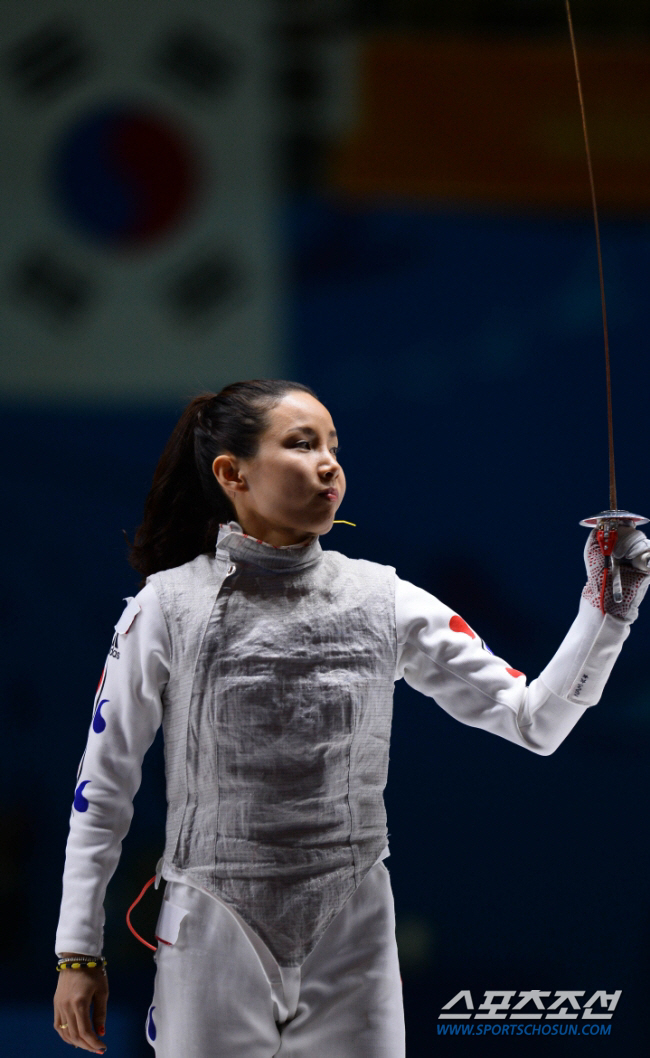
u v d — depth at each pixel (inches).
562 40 581.3
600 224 579.5
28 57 563.8
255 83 573.6
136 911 487.8
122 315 569.3
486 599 568.7
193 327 570.3
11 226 565.3
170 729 194.2
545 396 573.6
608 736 542.0
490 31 580.4
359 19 576.1
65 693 556.4
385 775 195.6
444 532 570.3
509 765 539.2
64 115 564.7
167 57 569.3
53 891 529.3
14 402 565.9
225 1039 180.5
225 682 189.0
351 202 576.4
